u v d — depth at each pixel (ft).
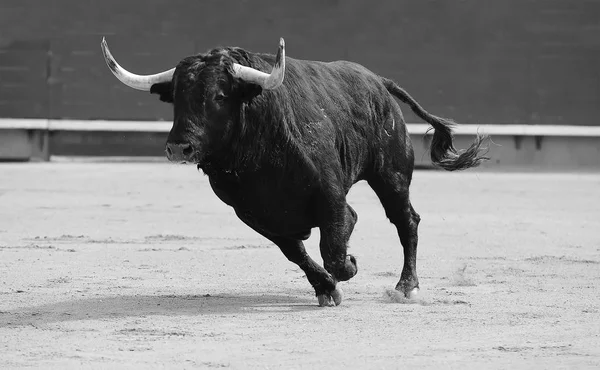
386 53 229.45
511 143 234.38
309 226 70.03
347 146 72.02
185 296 74.08
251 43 226.38
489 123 232.53
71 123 224.53
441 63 230.89
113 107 225.56
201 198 156.46
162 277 83.87
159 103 226.99
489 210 147.13
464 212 144.15
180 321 63.87
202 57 64.80
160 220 128.67
